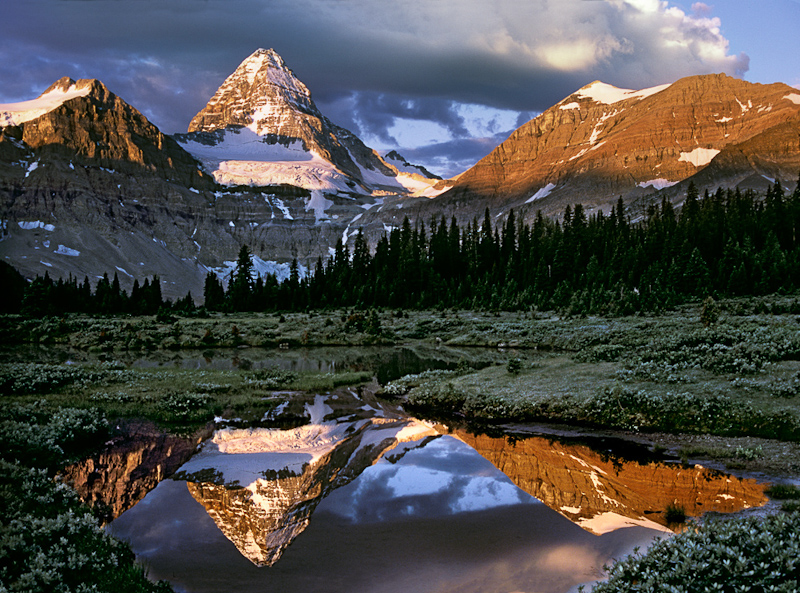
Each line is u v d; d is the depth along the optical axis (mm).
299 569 11883
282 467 19484
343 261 148500
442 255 140625
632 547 12789
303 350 64312
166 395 29453
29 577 10188
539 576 11430
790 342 29125
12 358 50344
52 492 14922
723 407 22344
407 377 38188
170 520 14727
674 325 49500
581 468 18844
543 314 84812
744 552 9977
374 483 17750
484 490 17000
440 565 12039
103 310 115562
